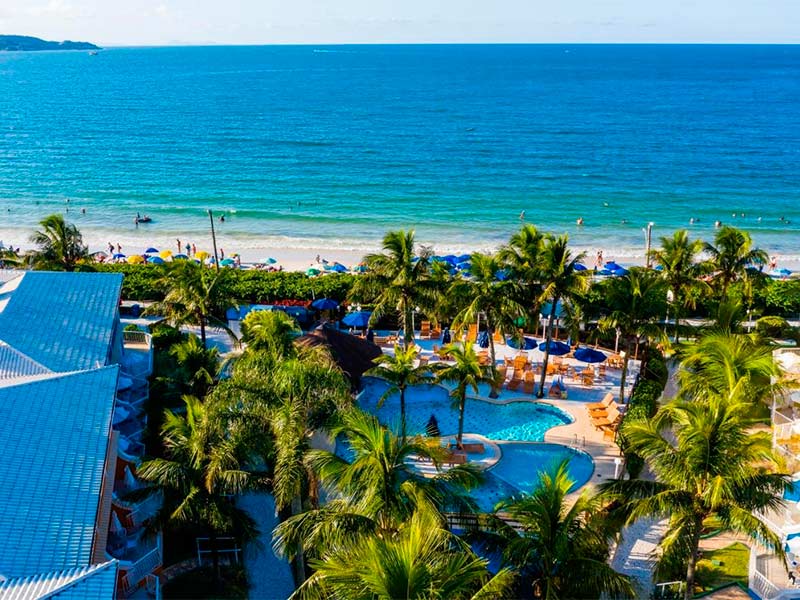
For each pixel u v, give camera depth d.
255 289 55.72
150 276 59.22
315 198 106.19
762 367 31.77
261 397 26.97
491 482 33.56
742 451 21.19
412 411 41.16
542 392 42.41
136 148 146.38
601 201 106.06
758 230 92.38
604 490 22.97
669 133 168.38
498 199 106.69
